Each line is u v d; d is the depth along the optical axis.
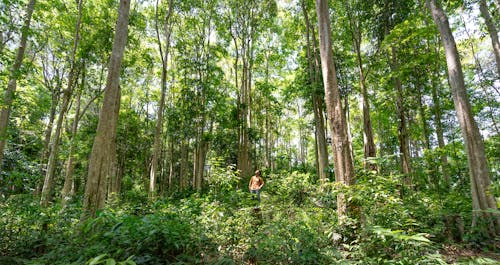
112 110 7.18
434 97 12.83
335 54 16.16
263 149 32.12
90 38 14.35
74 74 15.52
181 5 18.52
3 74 8.34
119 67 7.48
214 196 9.13
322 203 6.52
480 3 10.68
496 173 12.53
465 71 16.55
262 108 27.14
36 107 16.64
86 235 4.73
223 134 21.69
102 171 6.71
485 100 14.98
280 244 4.43
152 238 4.20
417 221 5.93
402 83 13.29
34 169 9.19
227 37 21.97
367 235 4.38
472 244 5.81
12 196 5.88
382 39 12.90
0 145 8.88
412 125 14.39
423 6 12.15
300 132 34.84
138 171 27.95
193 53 20.44
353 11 13.96
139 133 25.05
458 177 12.12
